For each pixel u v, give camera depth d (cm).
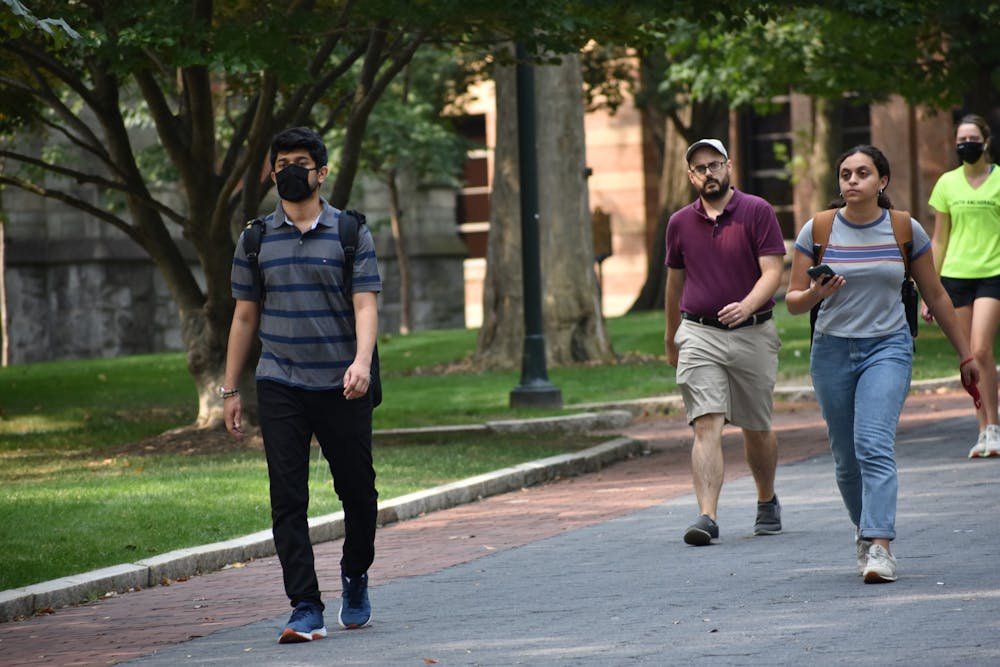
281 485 1875
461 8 3816
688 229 2548
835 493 3042
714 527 2516
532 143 5162
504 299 6962
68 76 4269
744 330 2522
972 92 7025
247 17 3981
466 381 6284
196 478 3484
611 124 12812
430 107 9925
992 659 1522
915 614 1789
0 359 10831
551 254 6844
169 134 4350
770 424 2566
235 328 1914
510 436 4541
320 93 4434
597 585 2194
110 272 10588
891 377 2084
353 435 1886
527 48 4050
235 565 2703
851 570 2155
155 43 3500
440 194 12138
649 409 5331
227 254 4475
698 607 1941
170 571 2561
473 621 1964
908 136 11300
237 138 4606
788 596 1973
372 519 1938
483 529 2953
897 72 6944
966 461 3303
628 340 7612
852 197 2103
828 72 7094
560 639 1786
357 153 4522
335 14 4388
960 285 3294
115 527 2842
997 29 6456
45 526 2844
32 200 10538
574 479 3759
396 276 11988
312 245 1878
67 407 5984
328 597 2288
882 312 2114
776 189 12112
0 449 4628
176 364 7419
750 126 12156
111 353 10612
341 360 1883
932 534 2419
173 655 1862
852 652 1597
